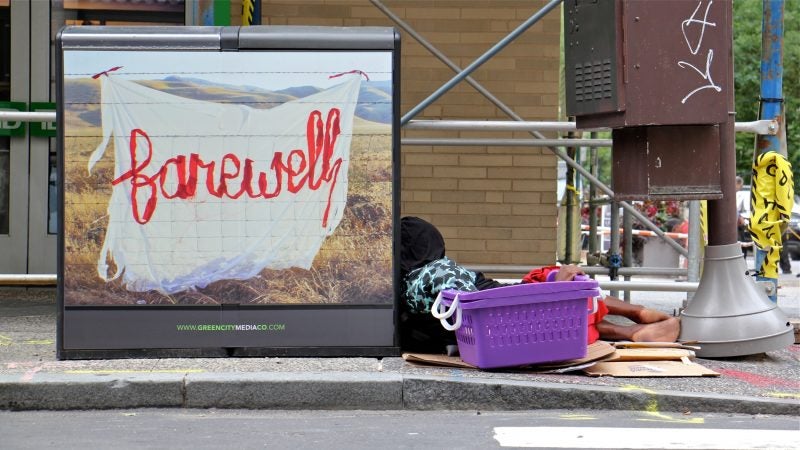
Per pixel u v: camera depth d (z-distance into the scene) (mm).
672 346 7238
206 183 6754
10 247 10578
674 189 6969
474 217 11039
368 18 10906
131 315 6734
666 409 6086
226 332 6773
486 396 6098
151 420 5770
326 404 6074
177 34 6742
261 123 6766
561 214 13883
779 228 8180
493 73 10953
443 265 6973
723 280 7301
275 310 6785
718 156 7004
